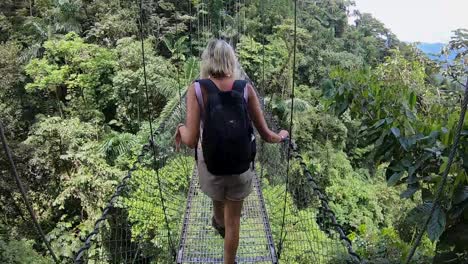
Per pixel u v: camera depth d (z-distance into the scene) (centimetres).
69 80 1229
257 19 1598
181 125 155
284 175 395
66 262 758
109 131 1134
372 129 219
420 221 155
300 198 350
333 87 259
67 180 859
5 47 1227
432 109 225
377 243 397
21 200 823
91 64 1179
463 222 162
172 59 1333
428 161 183
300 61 1548
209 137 143
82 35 1533
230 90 146
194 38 1496
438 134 171
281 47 1527
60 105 1238
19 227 809
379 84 244
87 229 777
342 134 1275
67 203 863
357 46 2284
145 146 294
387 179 205
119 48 1274
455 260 161
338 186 1107
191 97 147
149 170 464
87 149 892
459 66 339
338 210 1030
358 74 253
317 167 1133
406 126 192
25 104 1203
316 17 2097
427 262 263
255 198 290
